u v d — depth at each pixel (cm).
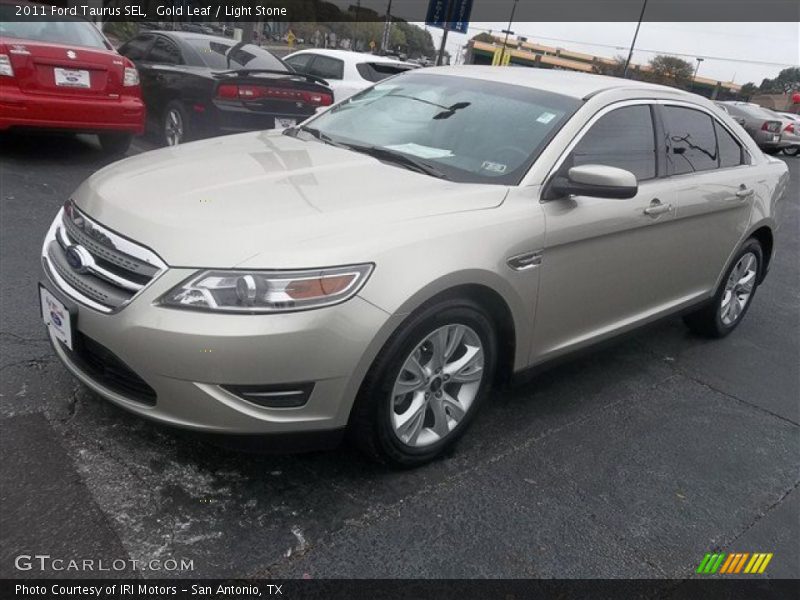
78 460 284
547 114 361
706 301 472
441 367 298
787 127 2283
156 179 305
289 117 791
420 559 259
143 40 905
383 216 280
